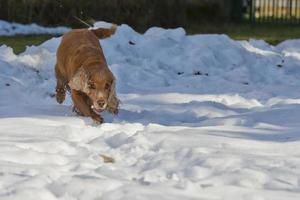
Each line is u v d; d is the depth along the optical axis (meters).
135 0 33.59
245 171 7.74
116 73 15.77
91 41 11.96
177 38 19.23
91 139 9.80
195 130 9.91
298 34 33.53
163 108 12.47
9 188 7.21
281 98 13.80
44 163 8.39
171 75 16.84
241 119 10.86
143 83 15.77
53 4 32.50
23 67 15.85
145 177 7.68
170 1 34.78
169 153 8.62
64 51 12.11
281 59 19.12
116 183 7.36
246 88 15.62
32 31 29.86
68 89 12.47
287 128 10.09
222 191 7.19
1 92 13.45
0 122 10.42
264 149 8.86
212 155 8.38
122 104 12.73
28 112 11.52
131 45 18.20
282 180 7.61
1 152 8.58
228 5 40.38
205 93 14.77
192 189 7.23
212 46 18.75
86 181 7.40
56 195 7.11
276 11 44.28
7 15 31.95
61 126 10.24
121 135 9.53
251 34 32.91
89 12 32.75
